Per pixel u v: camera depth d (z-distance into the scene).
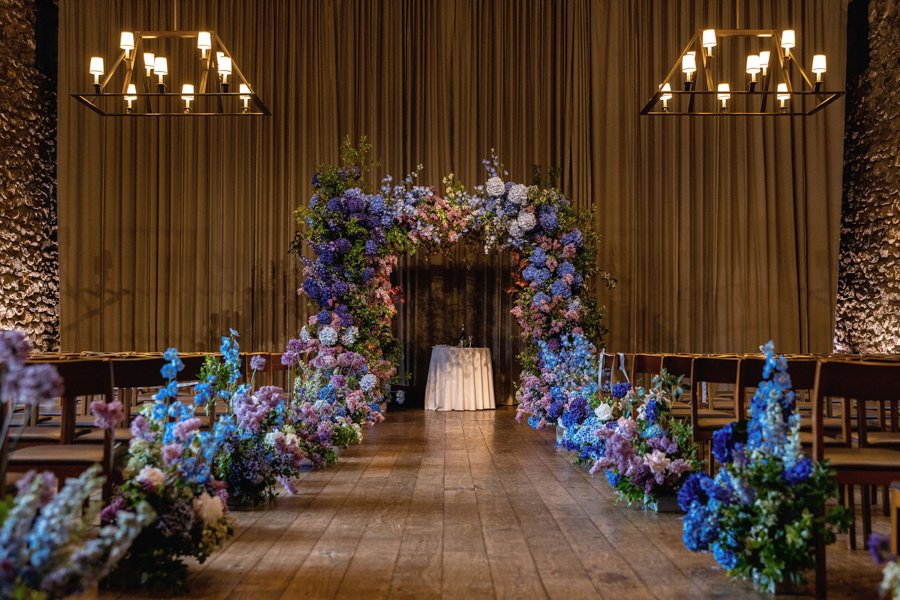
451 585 2.83
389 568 3.03
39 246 9.65
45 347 9.74
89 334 9.74
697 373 4.06
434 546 3.35
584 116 9.85
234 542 3.40
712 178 9.83
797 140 9.74
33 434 3.54
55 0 9.86
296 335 9.81
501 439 6.78
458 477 4.97
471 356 9.13
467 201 7.86
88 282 9.75
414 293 9.86
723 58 9.80
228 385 4.18
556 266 7.75
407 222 7.66
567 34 9.92
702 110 9.83
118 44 9.83
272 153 9.87
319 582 2.85
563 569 3.03
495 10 9.94
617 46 9.88
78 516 3.52
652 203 9.90
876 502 4.20
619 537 3.51
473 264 9.90
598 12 9.91
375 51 9.88
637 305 9.84
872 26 9.45
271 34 9.89
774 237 9.73
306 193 9.85
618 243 9.80
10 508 1.87
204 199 9.85
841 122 9.66
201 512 2.84
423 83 9.92
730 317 9.77
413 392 9.79
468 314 9.84
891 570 1.83
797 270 9.80
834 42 9.67
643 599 2.68
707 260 9.84
